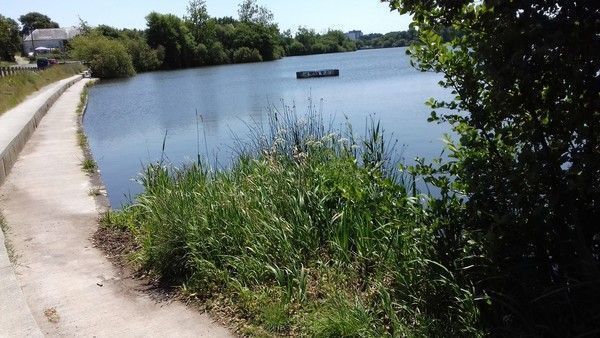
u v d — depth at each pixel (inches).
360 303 135.4
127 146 604.7
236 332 139.3
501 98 114.3
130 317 150.7
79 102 948.6
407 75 1400.1
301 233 170.6
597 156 106.3
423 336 121.1
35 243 209.6
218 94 1226.6
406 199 148.8
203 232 178.9
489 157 126.5
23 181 314.5
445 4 119.0
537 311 123.0
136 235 209.0
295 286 153.1
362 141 235.1
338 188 182.7
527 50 104.1
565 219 119.3
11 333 135.6
